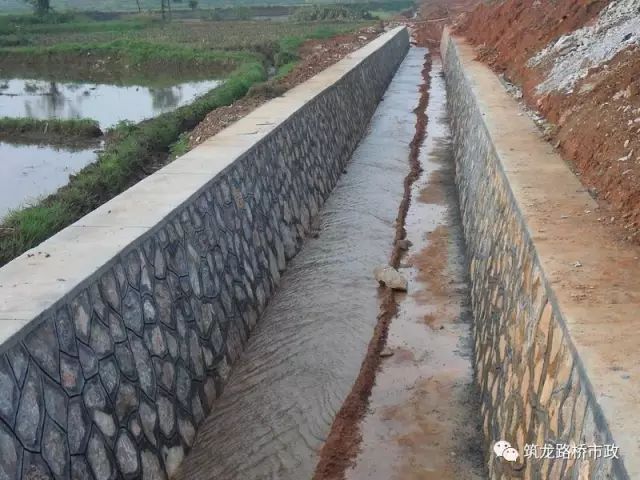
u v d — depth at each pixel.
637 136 5.89
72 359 4.44
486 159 8.52
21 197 12.41
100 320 4.85
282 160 10.23
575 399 3.34
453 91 18.84
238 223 7.99
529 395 4.31
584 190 6.05
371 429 6.13
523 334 4.79
